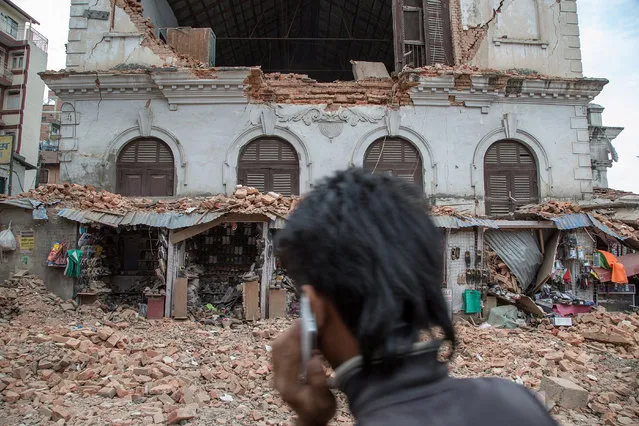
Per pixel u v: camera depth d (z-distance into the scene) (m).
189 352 7.91
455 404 0.80
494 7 15.33
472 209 14.16
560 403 6.18
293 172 14.18
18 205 11.34
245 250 13.51
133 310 11.23
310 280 0.90
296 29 24.19
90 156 13.90
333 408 0.95
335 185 0.98
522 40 15.09
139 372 6.62
